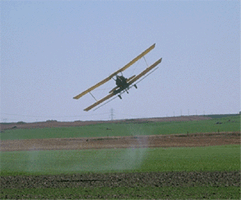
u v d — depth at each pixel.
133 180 46.22
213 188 40.34
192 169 55.22
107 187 42.00
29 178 50.00
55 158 77.56
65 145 120.00
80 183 45.12
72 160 72.81
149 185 42.59
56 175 52.50
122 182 45.00
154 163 64.25
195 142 112.12
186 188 40.53
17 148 114.12
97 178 48.69
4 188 42.69
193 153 79.69
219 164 60.28
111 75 56.84
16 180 48.28
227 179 45.47
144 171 54.38
